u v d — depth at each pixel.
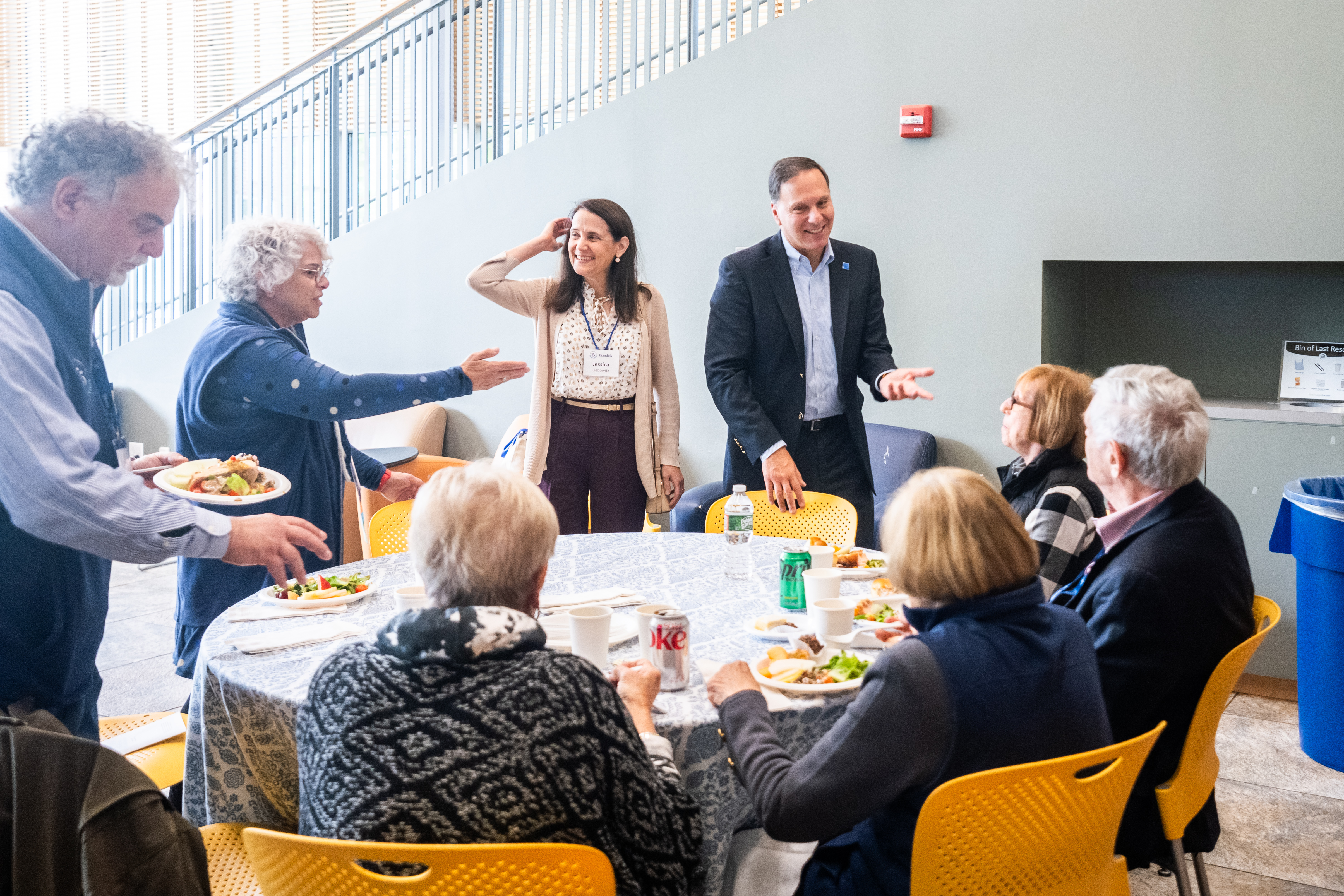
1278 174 3.64
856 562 2.35
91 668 1.69
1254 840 2.56
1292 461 3.50
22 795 1.02
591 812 1.14
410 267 5.58
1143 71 3.80
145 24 8.05
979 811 1.24
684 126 4.70
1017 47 3.99
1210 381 4.31
